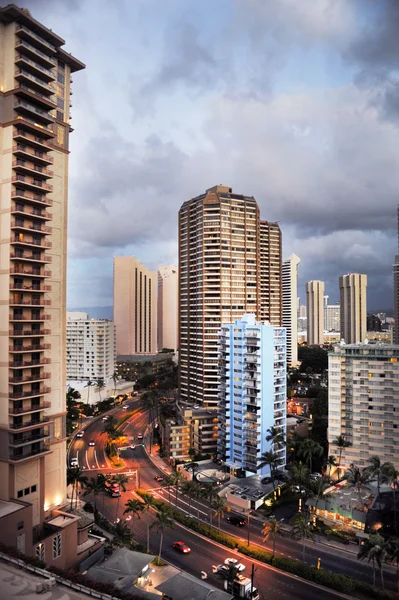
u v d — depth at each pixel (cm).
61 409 9369
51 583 5019
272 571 8338
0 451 8375
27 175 8831
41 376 8788
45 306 9131
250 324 13825
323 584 7888
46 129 9062
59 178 9631
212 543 9419
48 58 9150
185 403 19400
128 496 11906
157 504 11031
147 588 7250
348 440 13600
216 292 19438
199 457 14988
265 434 13300
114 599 4809
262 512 11069
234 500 11506
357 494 11200
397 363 13088
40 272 9006
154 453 15900
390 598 7400
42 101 8906
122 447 16550
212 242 19625
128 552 7819
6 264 8581
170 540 9512
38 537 8456
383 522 9756
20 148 8625
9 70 8631
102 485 10450
